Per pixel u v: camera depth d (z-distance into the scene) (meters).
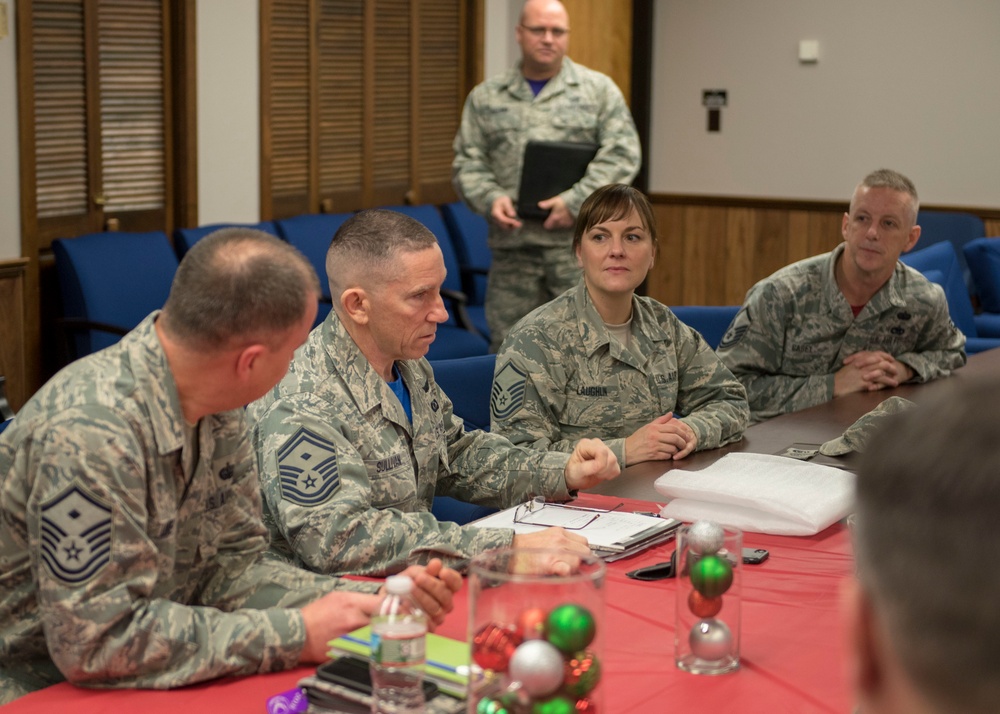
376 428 1.98
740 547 1.42
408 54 6.06
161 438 1.46
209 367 1.46
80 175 4.76
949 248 4.89
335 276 1.99
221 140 5.23
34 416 1.44
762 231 7.06
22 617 1.50
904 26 6.51
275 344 1.45
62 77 4.64
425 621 1.30
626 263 2.55
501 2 6.53
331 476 1.83
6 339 4.50
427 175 6.28
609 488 2.22
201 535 1.61
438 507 2.65
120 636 1.39
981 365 3.49
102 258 4.44
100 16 4.73
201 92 5.12
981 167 6.44
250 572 1.64
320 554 1.78
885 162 6.67
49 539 1.38
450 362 2.80
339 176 5.79
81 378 1.45
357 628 1.45
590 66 7.31
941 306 3.29
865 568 0.47
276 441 1.85
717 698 1.34
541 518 1.98
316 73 5.59
